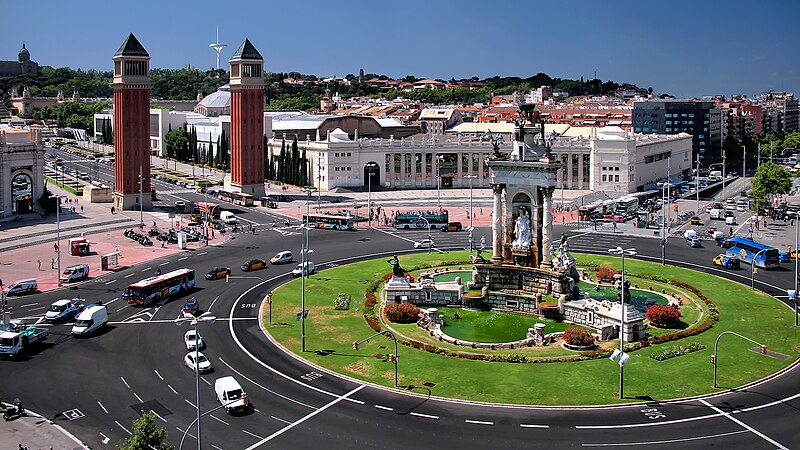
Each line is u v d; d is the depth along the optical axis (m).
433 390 99.88
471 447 83.94
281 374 106.06
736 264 170.25
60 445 85.00
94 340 121.00
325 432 87.81
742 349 114.81
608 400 96.12
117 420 91.38
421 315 130.62
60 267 172.38
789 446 83.62
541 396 97.44
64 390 100.44
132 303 140.75
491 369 107.19
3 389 100.81
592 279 162.50
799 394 97.69
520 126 140.75
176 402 96.44
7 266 173.50
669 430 87.81
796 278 142.50
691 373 104.94
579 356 111.19
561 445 84.31
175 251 192.00
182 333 124.50
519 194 143.00
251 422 90.50
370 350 115.69
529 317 136.00
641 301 143.88
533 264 142.75
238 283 158.62
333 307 139.62
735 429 87.88
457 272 168.62
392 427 89.06
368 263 177.88
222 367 108.69
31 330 119.00
